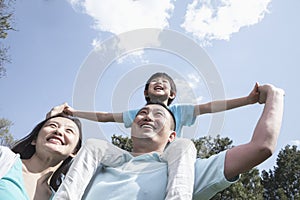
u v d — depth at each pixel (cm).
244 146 202
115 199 189
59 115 256
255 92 244
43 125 252
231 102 249
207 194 200
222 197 1820
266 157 196
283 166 3048
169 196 180
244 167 197
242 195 1841
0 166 214
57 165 249
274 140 199
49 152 235
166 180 197
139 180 198
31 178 235
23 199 207
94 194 195
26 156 256
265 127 204
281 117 214
